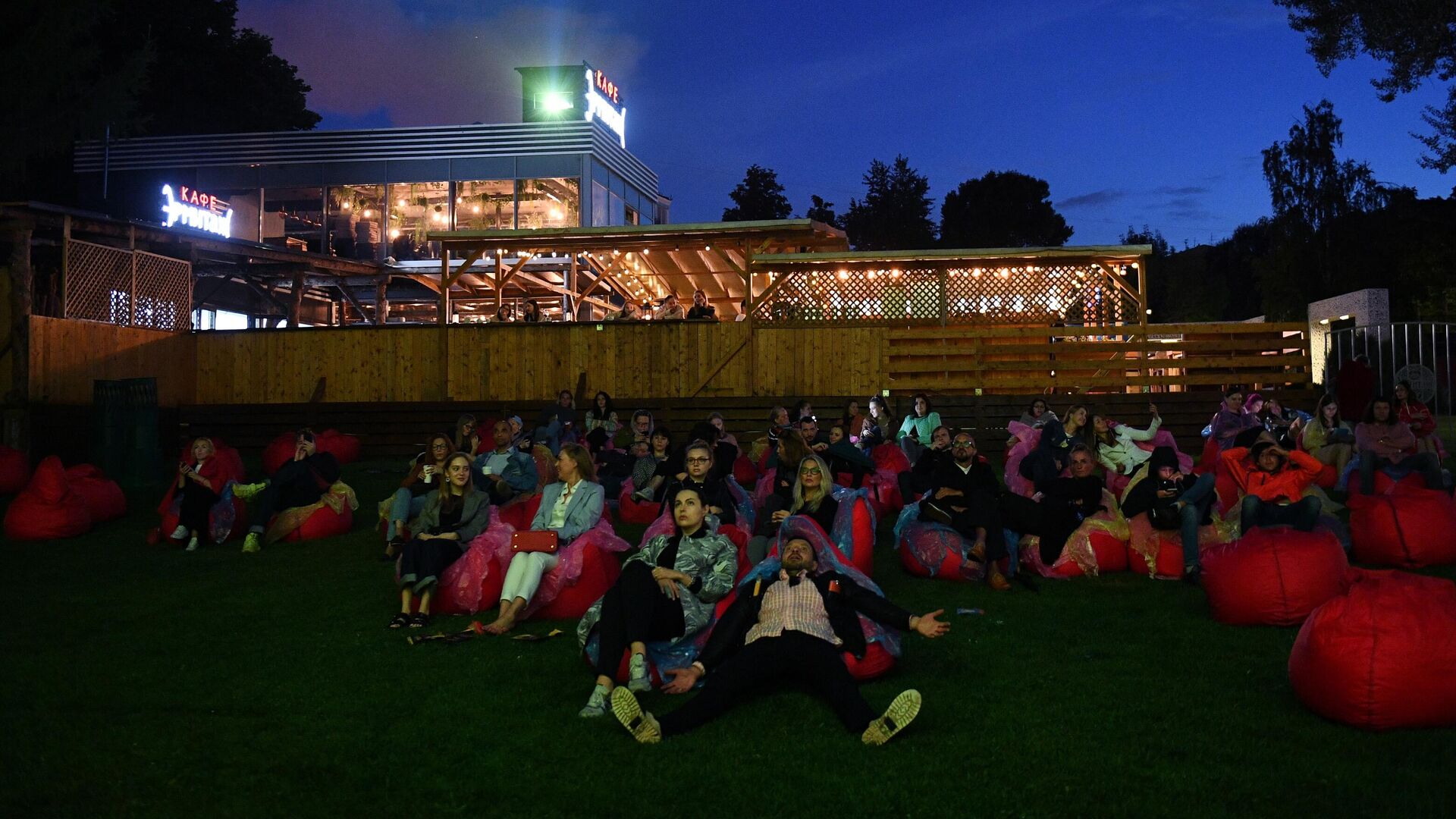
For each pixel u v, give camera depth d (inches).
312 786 175.8
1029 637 264.1
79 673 243.3
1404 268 1660.9
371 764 185.3
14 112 691.4
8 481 556.7
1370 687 185.5
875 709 208.5
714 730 198.7
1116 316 802.8
